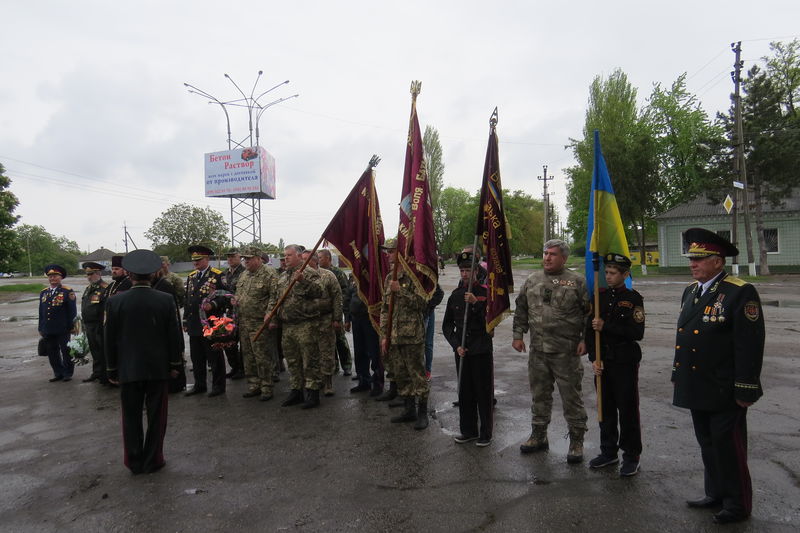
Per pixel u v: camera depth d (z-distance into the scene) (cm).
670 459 440
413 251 554
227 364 977
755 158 2664
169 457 481
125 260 459
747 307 331
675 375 367
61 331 823
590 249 453
